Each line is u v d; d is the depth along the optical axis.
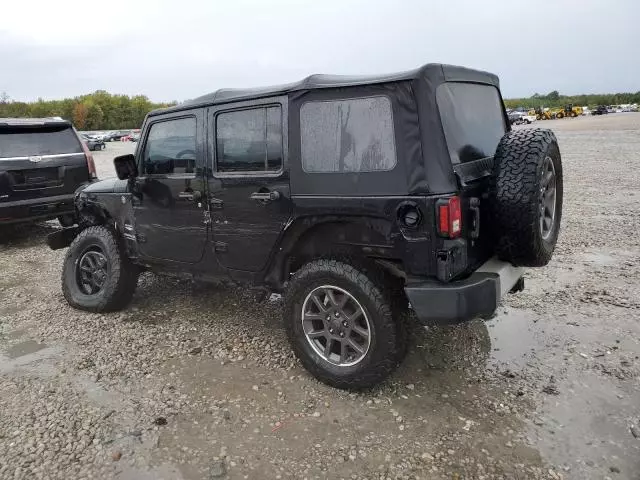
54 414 3.19
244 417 3.12
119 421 3.11
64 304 5.18
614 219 7.74
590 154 17.11
